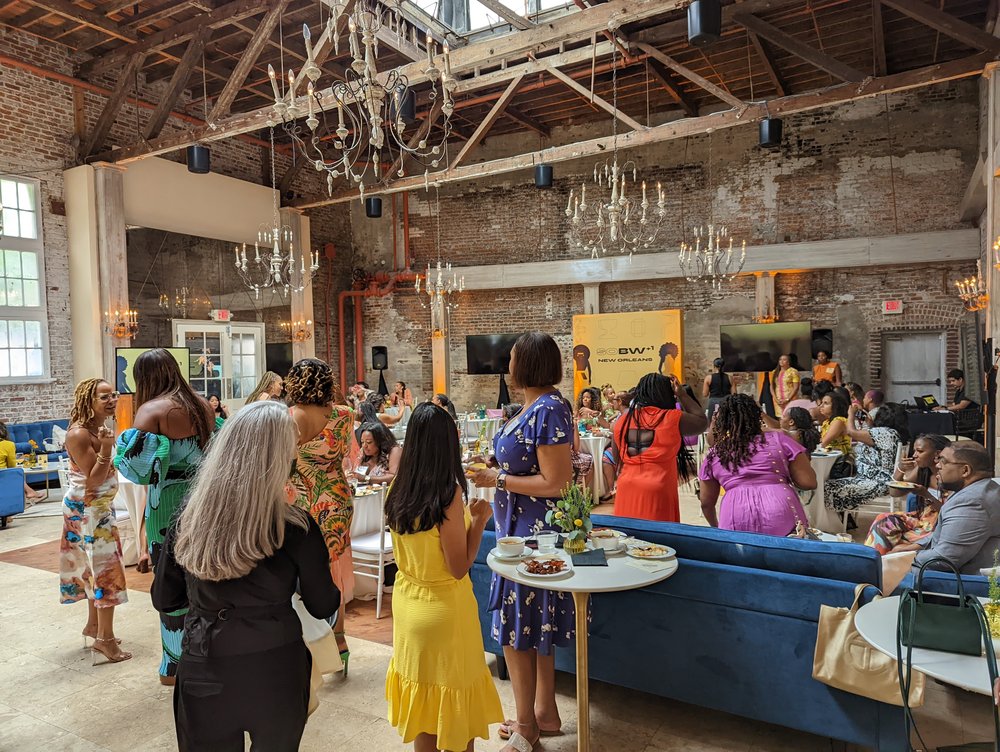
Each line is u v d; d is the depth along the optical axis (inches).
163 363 115.1
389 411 365.4
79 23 338.6
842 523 228.5
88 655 141.1
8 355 337.1
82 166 354.6
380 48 356.5
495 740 105.3
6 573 201.3
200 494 63.6
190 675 64.4
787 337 421.4
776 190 449.4
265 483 63.1
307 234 494.3
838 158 432.8
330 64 387.9
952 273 408.2
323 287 547.2
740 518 123.2
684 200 473.7
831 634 92.3
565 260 499.8
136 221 381.7
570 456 98.5
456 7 376.8
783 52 386.3
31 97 346.0
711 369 474.6
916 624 74.6
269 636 65.0
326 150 526.9
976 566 107.7
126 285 364.5
